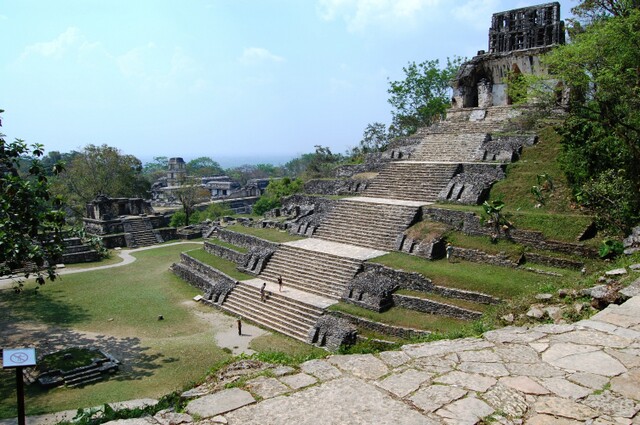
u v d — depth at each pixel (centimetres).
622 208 2238
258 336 2427
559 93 3231
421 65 5816
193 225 5991
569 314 1051
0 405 1770
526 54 3938
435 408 559
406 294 2344
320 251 3008
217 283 3122
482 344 748
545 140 3219
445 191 3134
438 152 3750
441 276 2336
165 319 2750
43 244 2305
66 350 2214
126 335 2506
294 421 542
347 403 578
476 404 565
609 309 872
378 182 3681
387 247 2909
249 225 4166
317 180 4216
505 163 3119
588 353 694
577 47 2214
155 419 583
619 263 1458
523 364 667
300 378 652
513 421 530
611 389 589
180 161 10244
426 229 2825
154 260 4419
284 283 2883
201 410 577
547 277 2169
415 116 5906
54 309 2947
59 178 6256
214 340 2394
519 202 2742
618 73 2191
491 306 2059
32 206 2186
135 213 5806
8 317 2805
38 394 1858
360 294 2427
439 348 741
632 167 2380
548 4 3881
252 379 659
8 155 2158
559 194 2645
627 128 2273
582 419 527
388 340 2089
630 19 2098
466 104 4353
